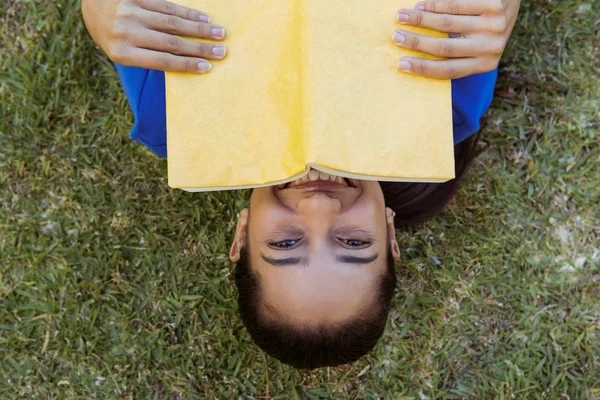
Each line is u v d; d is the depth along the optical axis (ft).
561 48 4.57
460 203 4.67
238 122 2.58
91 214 4.54
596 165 4.61
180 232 4.59
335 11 2.55
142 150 4.58
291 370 4.60
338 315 3.05
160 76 3.39
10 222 4.51
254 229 3.16
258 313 3.31
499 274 4.64
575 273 4.64
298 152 2.43
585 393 4.57
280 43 2.61
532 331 4.62
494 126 4.66
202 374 4.57
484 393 4.61
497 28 2.70
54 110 4.52
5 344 4.48
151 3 2.64
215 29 2.64
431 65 2.60
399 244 4.67
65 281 4.51
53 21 4.48
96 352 4.53
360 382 4.64
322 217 2.90
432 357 4.65
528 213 4.65
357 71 2.54
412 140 2.56
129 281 4.56
